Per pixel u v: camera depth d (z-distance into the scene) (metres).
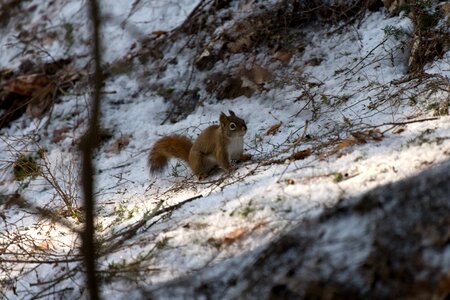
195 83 14.80
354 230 6.99
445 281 5.95
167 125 13.98
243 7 15.70
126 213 10.48
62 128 15.03
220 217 8.34
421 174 7.49
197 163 11.42
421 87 10.88
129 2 17.83
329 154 9.34
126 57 15.96
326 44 13.91
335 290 6.43
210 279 7.22
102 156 13.72
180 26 16.08
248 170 10.37
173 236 8.36
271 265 7.03
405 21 12.83
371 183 7.77
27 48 18.20
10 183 13.73
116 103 15.12
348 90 12.20
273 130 12.04
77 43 17.55
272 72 13.78
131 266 8.04
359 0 14.31
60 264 9.17
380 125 9.69
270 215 7.87
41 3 19.30
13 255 9.89
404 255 6.45
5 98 16.45
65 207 11.62
